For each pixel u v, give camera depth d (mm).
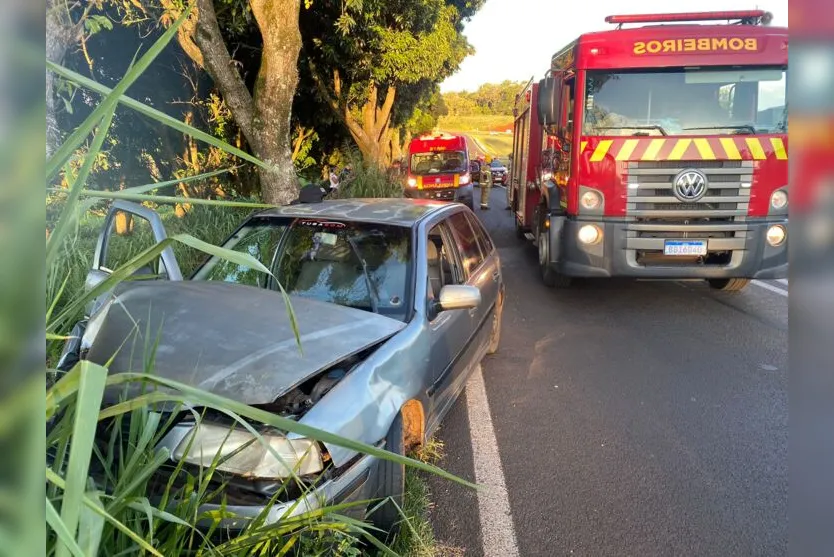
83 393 1034
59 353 2705
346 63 13031
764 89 6383
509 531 2963
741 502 3240
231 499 2182
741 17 6883
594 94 6520
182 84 11078
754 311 7164
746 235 6379
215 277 3889
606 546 2865
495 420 4207
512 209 13633
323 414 2363
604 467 3584
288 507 2154
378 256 3670
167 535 1842
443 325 3588
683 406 4457
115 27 9500
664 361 5434
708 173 6289
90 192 1394
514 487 3355
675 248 6445
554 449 3795
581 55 6488
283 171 7383
